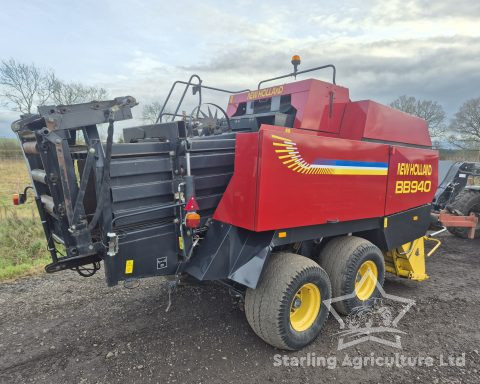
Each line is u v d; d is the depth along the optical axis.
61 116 2.55
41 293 4.43
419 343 3.44
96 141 2.68
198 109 4.03
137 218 2.86
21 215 7.81
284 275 3.08
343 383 2.83
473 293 4.71
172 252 3.11
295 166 3.08
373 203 3.95
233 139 3.37
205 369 2.98
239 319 3.82
